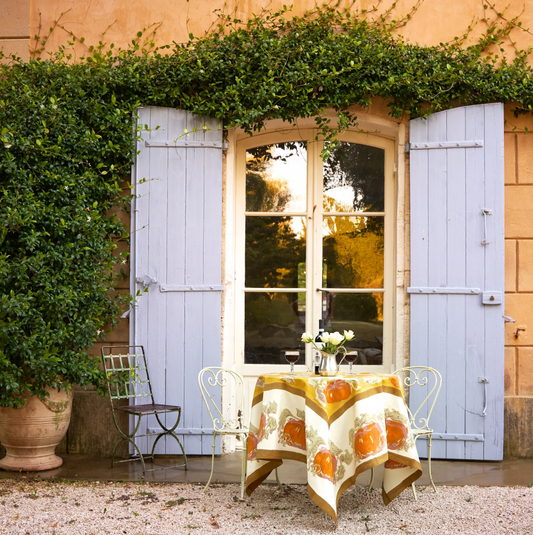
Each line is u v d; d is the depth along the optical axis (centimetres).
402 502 368
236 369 521
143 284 491
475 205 484
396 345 498
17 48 514
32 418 438
